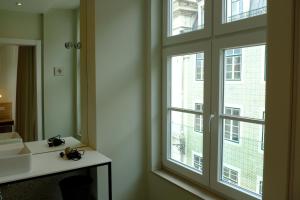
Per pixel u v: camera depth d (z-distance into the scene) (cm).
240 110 184
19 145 202
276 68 132
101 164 202
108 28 234
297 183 131
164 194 239
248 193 179
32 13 204
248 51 177
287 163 129
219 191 200
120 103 244
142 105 257
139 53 252
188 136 234
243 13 179
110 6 234
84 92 240
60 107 224
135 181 257
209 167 208
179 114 243
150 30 248
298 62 126
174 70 246
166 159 255
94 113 234
